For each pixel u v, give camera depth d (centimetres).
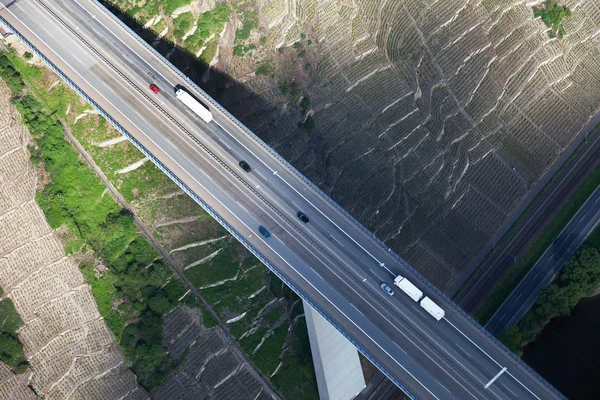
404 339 12344
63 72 13275
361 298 12538
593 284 14338
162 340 14062
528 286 15038
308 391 14088
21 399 13138
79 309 13838
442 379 12144
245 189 12962
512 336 14062
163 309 14075
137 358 13825
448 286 15062
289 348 14450
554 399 12094
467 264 15212
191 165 13012
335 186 14912
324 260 12706
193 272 14538
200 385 13962
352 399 14162
